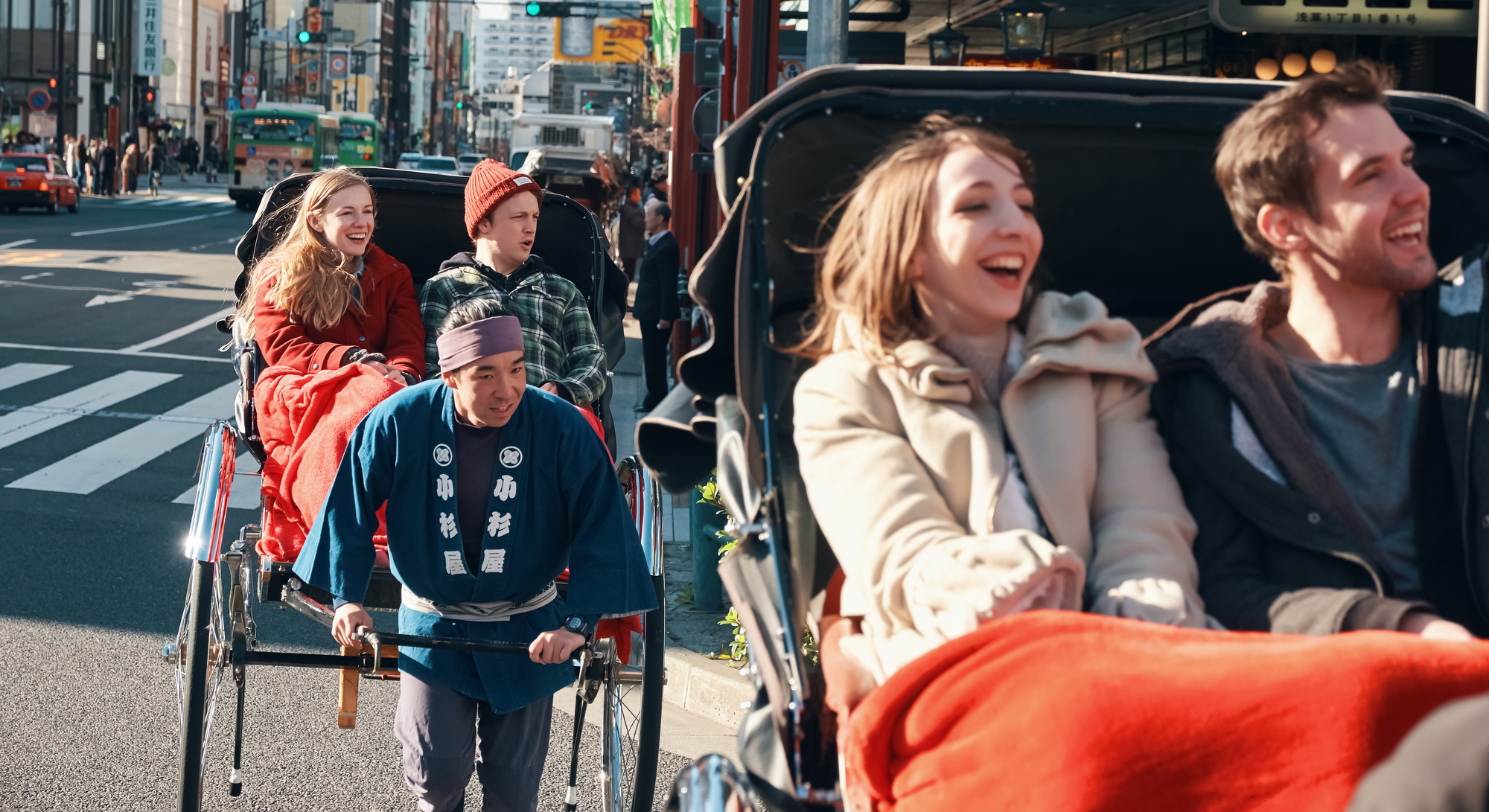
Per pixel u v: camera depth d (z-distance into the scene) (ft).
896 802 6.55
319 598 13.17
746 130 8.88
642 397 43.24
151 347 50.24
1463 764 3.71
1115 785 5.98
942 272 7.94
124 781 15.15
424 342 16.66
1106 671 6.21
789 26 36.83
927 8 39.83
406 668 11.90
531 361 16.52
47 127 218.18
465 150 495.00
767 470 8.14
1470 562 7.78
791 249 9.20
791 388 8.91
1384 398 8.16
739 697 18.16
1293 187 8.02
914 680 6.55
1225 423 8.07
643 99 205.46
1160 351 8.52
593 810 14.99
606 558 11.59
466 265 17.19
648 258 39.63
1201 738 5.96
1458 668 5.93
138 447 33.88
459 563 11.66
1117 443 7.98
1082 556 7.60
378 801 15.01
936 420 7.70
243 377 15.65
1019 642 6.47
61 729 16.61
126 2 241.14
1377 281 7.95
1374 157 7.82
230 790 13.32
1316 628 7.13
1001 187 7.93
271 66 346.13
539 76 291.17
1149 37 39.88
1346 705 5.88
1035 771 6.11
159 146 174.19
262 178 151.43
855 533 7.50
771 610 7.82
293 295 15.52
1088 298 8.22
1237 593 7.60
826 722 7.55
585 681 11.91
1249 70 34.58
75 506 27.99
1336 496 7.84
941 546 7.23
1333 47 34.06
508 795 12.30
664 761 16.81
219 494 13.56
